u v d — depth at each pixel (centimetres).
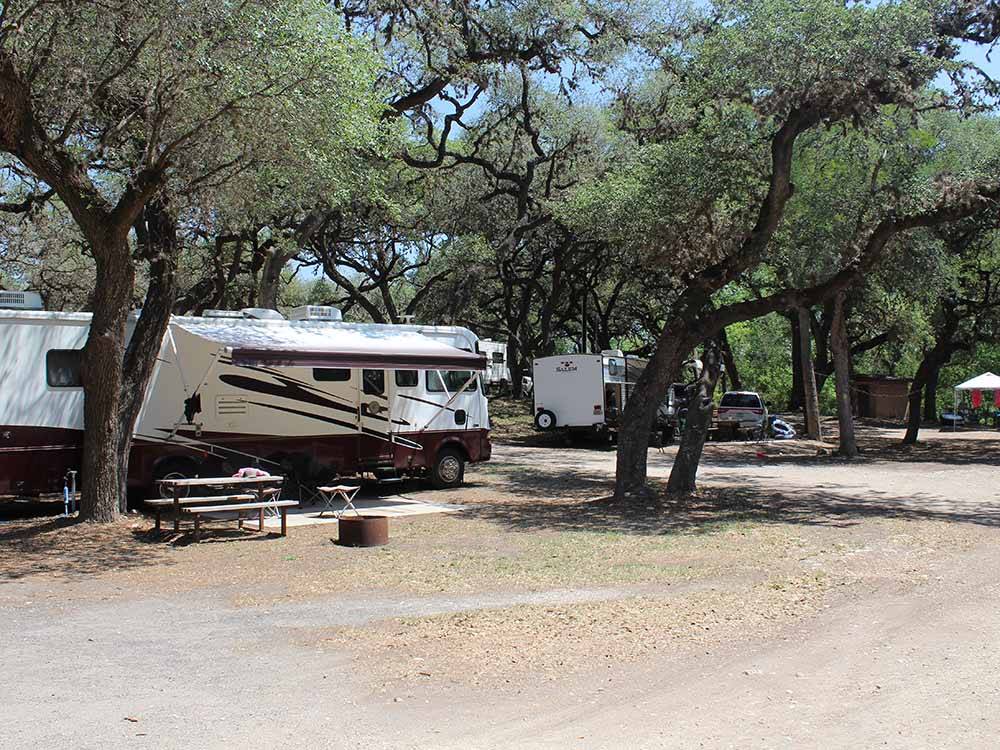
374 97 1448
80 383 1326
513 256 3269
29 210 1856
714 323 1512
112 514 1230
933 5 1381
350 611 774
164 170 1146
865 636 674
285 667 611
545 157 2794
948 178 1470
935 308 2955
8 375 1271
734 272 1495
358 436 1581
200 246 2472
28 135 1076
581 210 2017
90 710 522
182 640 684
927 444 2983
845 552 1028
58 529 1180
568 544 1102
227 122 1176
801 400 4462
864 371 5716
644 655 632
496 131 2858
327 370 1551
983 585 846
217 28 1082
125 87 1219
